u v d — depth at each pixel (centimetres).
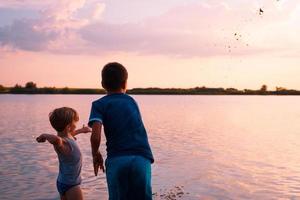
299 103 11600
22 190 1154
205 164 1573
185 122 4012
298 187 1211
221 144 2273
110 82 538
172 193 1109
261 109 7419
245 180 1298
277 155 1869
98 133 511
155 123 3838
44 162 1588
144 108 7338
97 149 517
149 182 512
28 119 4075
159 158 1702
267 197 1095
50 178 1307
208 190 1154
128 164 504
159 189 1152
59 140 565
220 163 1606
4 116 4559
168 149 2005
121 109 523
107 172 516
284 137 2734
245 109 7344
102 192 1115
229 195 1107
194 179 1290
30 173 1380
